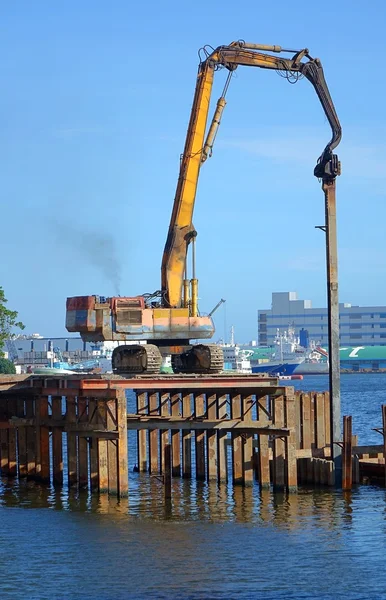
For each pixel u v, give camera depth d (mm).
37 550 46562
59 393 60844
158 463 71062
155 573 42812
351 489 60344
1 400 69438
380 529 50188
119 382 57156
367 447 63031
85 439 60906
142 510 55469
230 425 60250
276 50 66375
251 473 62562
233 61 66188
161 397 67250
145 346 62719
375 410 149000
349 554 45438
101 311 64188
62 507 56531
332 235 62781
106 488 57344
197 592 40375
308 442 64625
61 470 64375
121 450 55688
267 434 59469
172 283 66125
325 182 63000
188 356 65625
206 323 65188
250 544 47281
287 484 59156
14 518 53688
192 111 66500
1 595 40250
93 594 40250
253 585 41188
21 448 68688
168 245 66250
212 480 65375
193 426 59719
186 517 53469
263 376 59969
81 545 47344
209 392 64438
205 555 45344
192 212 66688
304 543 47344
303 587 40969
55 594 40281
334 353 62375
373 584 41281
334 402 62250
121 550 46344
